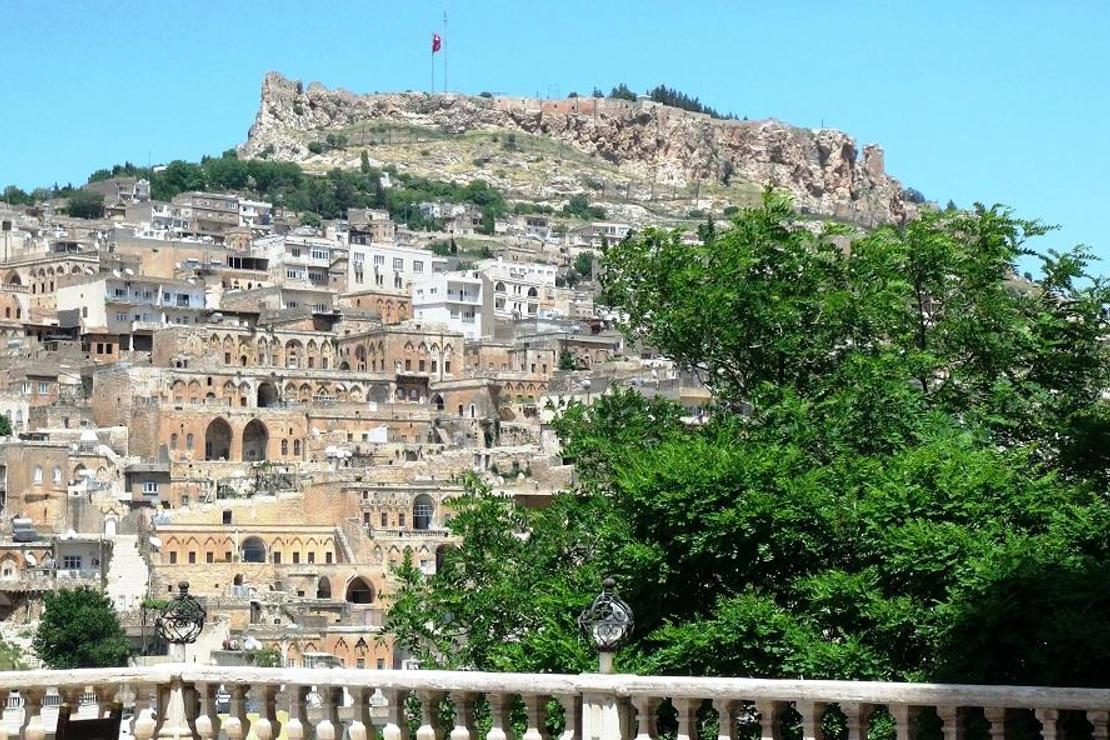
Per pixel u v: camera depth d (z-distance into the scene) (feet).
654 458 192.95
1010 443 239.09
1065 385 254.88
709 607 185.26
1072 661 151.12
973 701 109.40
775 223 280.10
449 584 264.31
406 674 125.59
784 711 155.63
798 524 182.19
